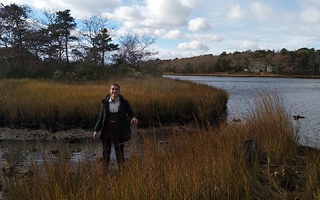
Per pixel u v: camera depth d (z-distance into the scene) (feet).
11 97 37.52
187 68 383.86
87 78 77.20
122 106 17.49
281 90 110.93
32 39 88.53
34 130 33.55
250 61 385.91
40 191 11.41
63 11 97.91
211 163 13.80
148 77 79.77
